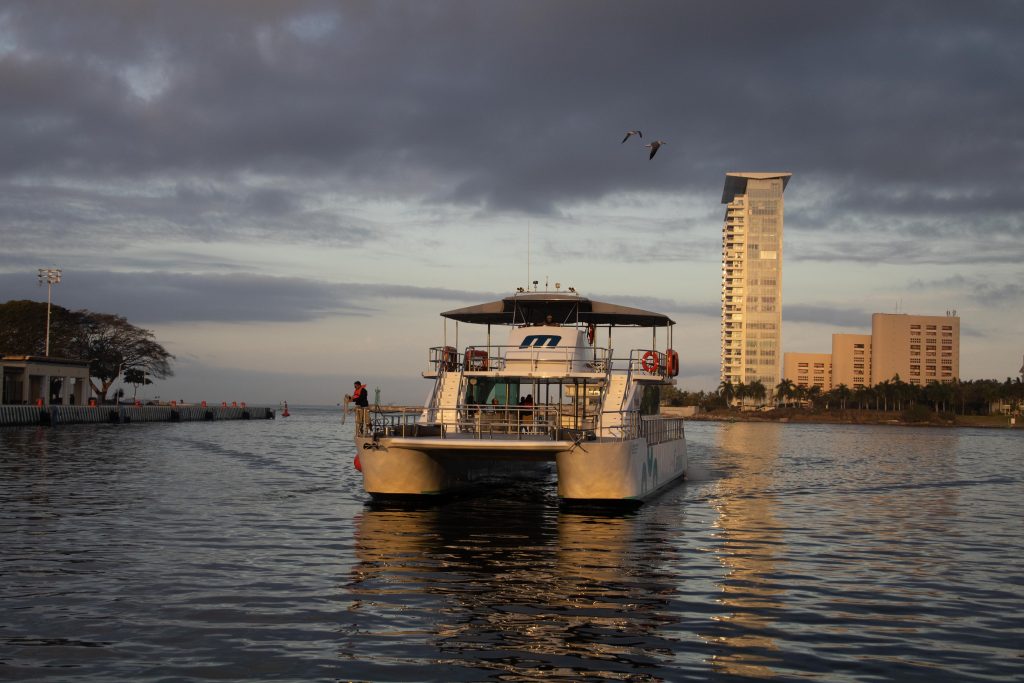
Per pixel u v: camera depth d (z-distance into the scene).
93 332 123.44
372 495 24.42
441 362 27.02
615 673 10.00
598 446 22.62
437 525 20.77
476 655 10.55
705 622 12.18
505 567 15.77
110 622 11.73
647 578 15.03
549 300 28.12
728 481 35.31
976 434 138.38
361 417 24.27
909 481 37.38
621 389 25.58
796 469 43.56
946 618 12.60
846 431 141.38
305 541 18.27
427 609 12.62
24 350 109.31
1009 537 20.62
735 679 9.86
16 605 12.55
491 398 28.44
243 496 26.34
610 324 31.00
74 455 41.97
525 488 29.75
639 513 23.56
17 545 17.28
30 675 9.63
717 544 18.72
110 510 22.58
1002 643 11.37
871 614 12.77
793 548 18.47
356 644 10.91
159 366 127.50
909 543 19.48
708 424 177.75
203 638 11.06
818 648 11.04
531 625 11.87
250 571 15.11
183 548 17.22
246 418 128.75
